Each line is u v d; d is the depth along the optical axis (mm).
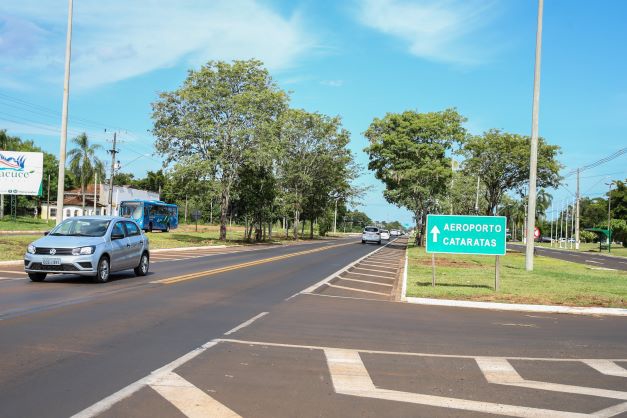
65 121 23875
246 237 53188
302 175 55469
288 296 13617
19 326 8570
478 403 5629
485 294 14695
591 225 115812
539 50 23516
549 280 19266
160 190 103438
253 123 40750
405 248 48594
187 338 8203
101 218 15680
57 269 13883
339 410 5254
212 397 5500
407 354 7754
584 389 6262
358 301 13445
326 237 79750
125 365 6578
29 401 5207
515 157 43250
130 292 12961
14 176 43875
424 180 45594
